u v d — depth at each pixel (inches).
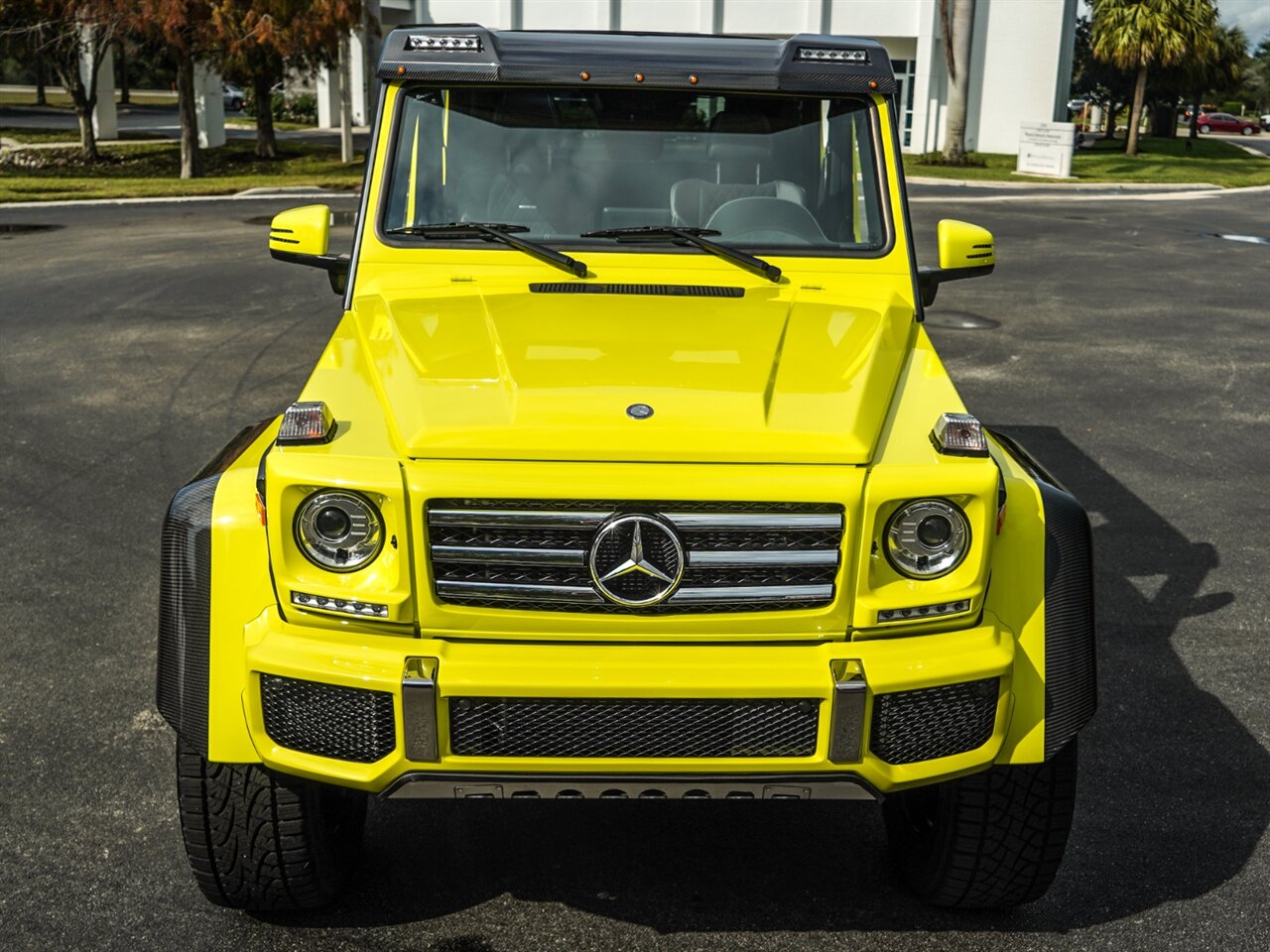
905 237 164.4
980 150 1672.0
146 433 326.3
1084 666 124.3
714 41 175.3
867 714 116.8
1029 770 127.7
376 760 118.6
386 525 116.6
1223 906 143.3
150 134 1619.1
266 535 121.1
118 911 141.4
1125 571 245.0
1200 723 187.2
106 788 167.5
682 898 144.4
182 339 432.8
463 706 116.5
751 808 163.3
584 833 157.5
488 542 116.8
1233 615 225.1
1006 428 343.9
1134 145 1753.2
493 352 135.3
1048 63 1610.5
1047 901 144.3
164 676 123.6
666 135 166.4
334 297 509.7
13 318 469.1
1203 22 1733.5
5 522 264.7
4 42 1219.2
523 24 1649.9
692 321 144.8
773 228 165.5
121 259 609.3
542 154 165.9
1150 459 317.1
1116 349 442.0
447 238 163.0
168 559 125.2
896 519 118.0
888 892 145.9
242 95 2400.3
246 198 941.2
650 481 115.3
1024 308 515.8
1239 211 943.7
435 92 167.9
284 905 138.0
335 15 1072.8
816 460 118.2
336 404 127.6
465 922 140.2
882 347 140.4
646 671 115.8
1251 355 435.8
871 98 168.6
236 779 127.3
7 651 207.6
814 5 1592.0
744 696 115.7
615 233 163.5
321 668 116.3
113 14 1067.3
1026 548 124.1
